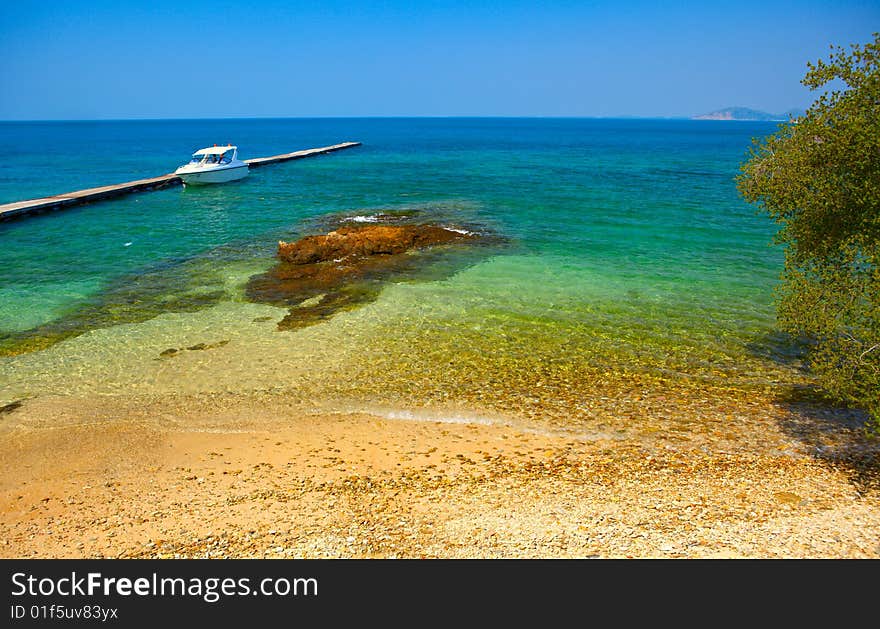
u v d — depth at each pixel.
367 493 9.84
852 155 11.08
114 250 27.09
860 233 11.18
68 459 11.14
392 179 53.34
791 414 12.45
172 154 91.19
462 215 34.59
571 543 8.29
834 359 10.48
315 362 15.21
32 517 9.40
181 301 19.89
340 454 11.18
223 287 21.31
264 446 11.52
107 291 21.00
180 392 13.73
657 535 8.41
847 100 11.29
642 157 82.31
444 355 15.52
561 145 115.00
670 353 15.53
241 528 8.91
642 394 13.45
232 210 37.47
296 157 75.75
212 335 17.00
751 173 13.27
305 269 23.28
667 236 29.09
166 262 24.86
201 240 29.02
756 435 11.63
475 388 13.80
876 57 10.99
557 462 10.75
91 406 13.13
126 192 44.59
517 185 48.56
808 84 11.86
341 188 47.19
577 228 30.91
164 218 35.00
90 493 10.04
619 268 23.41
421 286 21.14
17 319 18.30
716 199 40.56
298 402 13.25
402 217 34.00
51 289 21.25
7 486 10.31
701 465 10.55
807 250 12.68
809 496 9.44
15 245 28.17
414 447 11.40
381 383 14.06
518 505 9.33
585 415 12.55
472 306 19.06
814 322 10.99
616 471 10.38
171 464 10.94
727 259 24.75
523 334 16.80
